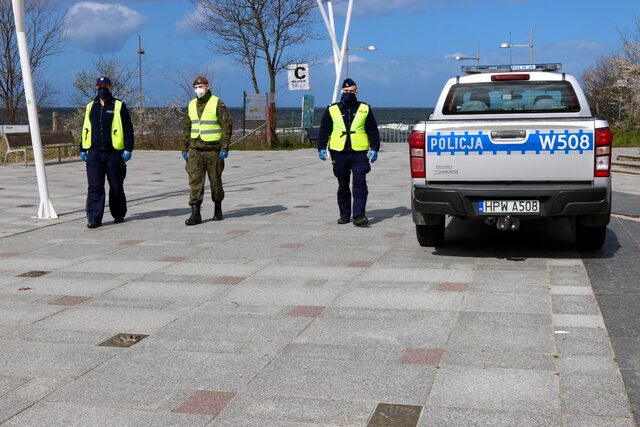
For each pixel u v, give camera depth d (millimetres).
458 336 5316
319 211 12055
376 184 16172
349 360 4895
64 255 8750
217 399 4316
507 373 4574
